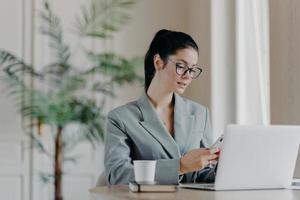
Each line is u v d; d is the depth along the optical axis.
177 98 2.46
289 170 2.05
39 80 4.21
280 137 1.99
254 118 3.68
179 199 1.63
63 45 4.27
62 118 3.93
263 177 1.99
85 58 4.33
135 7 4.46
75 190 4.28
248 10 3.77
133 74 4.14
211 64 4.02
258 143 1.95
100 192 1.89
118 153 2.24
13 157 4.19
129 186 2.00
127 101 4.40
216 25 4.01
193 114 2.47
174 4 4.54
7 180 4.17
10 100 4.18
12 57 4.05
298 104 2.97
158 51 2.42
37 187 4.21
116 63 4.23
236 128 1.90
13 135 4.19
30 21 4.28
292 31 3.01
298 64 2.97
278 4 3.10
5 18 4.24
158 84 2.41
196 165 2.02
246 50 3.80
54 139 4.12
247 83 3.77
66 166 4.27
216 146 2.04
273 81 3.13
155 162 1.99
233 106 3.92
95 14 4.34
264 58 3.56
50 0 4.30
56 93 4.07
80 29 4.28
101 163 4.33
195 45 2.43
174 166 2.04
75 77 4.10
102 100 4.34
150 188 1.86
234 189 1.96
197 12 4.32
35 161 4.21
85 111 3.99
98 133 4.04
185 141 2.39
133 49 4.44
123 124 2.33
